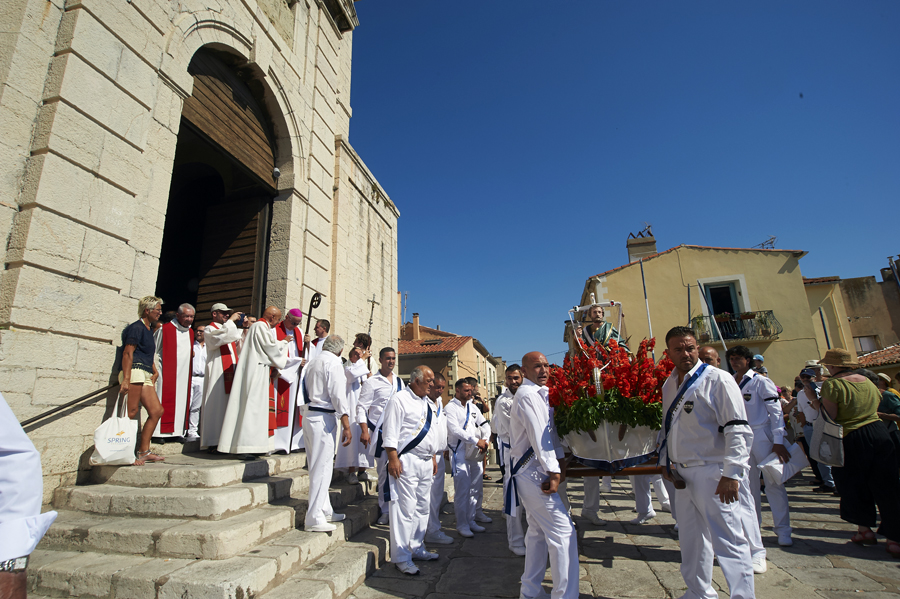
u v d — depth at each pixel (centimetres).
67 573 283
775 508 433
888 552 397
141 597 267
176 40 541
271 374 497
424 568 391
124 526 321
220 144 645
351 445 540
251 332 467
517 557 417
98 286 423
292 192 768
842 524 502
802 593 317
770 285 1758
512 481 319
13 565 124
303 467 533
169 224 887
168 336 503
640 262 1855
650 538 455
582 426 351
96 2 439
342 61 1028
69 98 407
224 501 347
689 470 288
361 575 358
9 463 133
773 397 437
